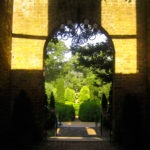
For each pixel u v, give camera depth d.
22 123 11.22
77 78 41.66
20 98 11.48
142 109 12.68
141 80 12.83
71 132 17.66
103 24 13.04
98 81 27.11
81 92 33.88
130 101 11.86
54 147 11.85
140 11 12.98
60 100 32.94
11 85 12.77
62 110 26.11
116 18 13.02
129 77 12.88
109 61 18.73
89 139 13.91
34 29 13.04
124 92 12.86
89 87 33.03
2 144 10.52
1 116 11.08
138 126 11.53
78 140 13.55
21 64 12.92
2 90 11.46
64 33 15.58
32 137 12.14
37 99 12.91
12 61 12.86
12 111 12.10
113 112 12.99
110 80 18.44
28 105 11.58
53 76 41.25
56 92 33.19
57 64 41.47
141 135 11.08
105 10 13.05
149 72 12.37
